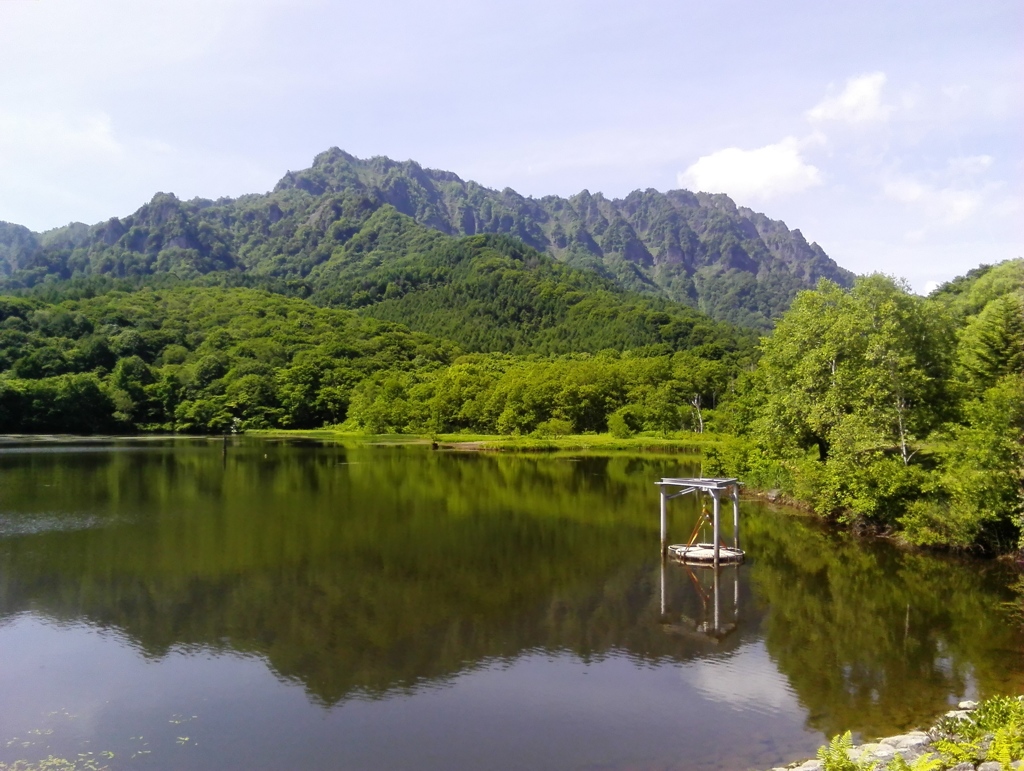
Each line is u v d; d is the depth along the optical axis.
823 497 44.41
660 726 18.73
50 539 39.88
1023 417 33.72
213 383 160.12
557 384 128.12
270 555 36.78
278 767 16.69
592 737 18.11
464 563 35.50
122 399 141.38
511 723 18.91
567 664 23.03
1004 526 35.69
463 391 136.00
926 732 17.64
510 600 29.67
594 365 144.38
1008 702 16.41
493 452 99.69
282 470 74.88
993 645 24.84
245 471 73.50
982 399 45.94
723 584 32.28
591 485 64.00
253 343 185.62
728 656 23.78
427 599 29.70
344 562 35.53
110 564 34.69
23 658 23.28
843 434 43.34
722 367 148.75
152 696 20.52
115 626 26.25
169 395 152.00
